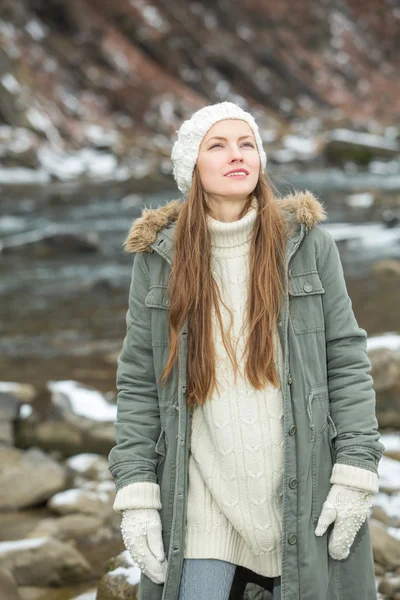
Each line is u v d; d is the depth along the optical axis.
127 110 38.41
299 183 24.98
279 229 2.34
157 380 2.36
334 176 27.45
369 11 63.50
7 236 16.53
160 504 2.30
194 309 2.29
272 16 54.91
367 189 22.50
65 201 21.61
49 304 10.80
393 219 16.61
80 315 10.10
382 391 5.41
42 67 36.50
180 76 45.56
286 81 51.22
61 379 7.19
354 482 2.20
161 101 39.97
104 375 7.32
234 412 2.28
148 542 2.26
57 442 5.23
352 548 2.31
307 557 2.22
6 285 12.19
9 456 4.76
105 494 4.48
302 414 2.25
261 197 2.36
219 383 2.29
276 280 2.28
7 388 5.77
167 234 2.39
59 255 14.70
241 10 53.34
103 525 4.18
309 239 2.36
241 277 2.34
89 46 41.41
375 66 60.62
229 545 2.31
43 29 40.12
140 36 45.78
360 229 16.12
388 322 8.78
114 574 3.00
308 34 56.94
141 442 2.35
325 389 2.30
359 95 55.53
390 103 56.47
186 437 2.30
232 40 50.97
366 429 2.25
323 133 39.03
